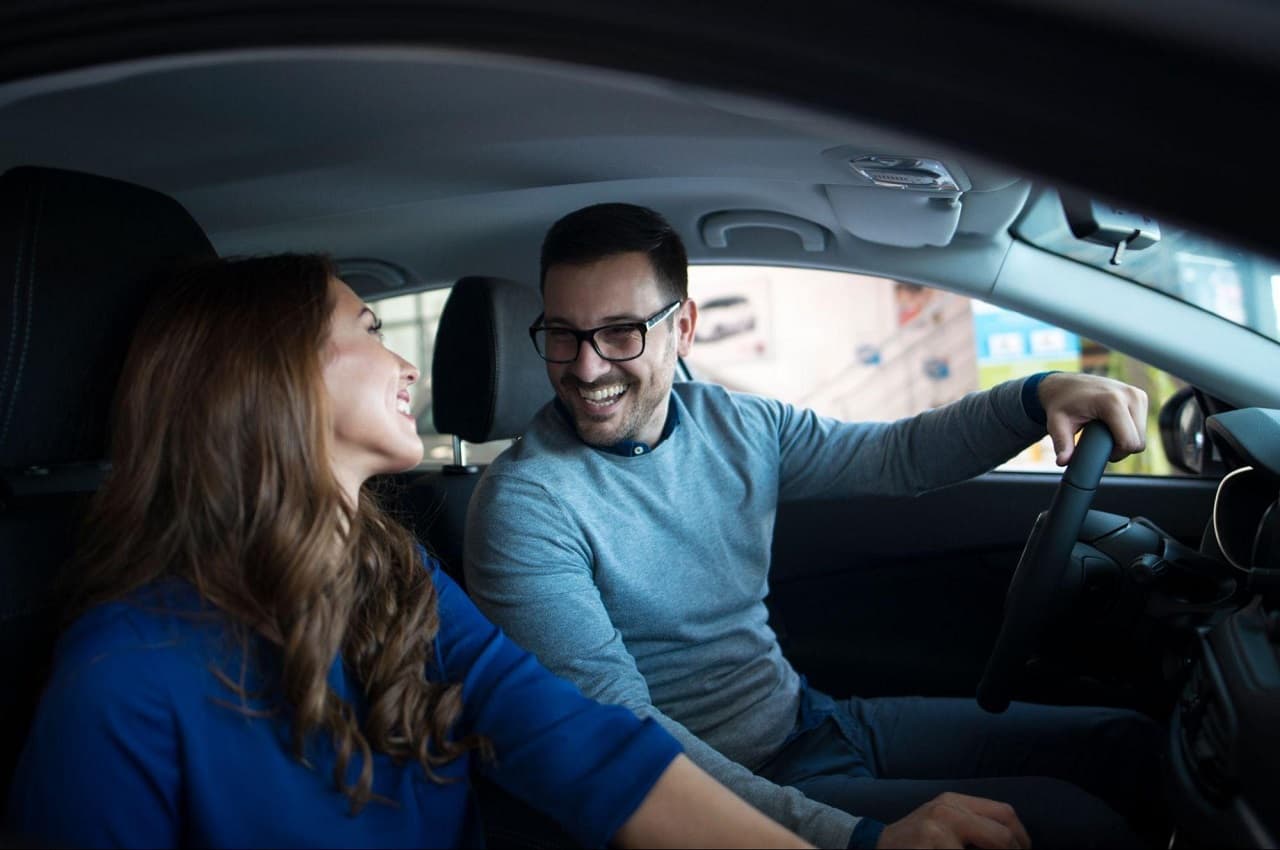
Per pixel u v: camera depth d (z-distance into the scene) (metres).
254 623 0.96
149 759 0.88
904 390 7.54
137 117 1.46
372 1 0.63
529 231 2.07
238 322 1.02
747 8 0.52
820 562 2.20
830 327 7.67
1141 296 1.81
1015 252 1.86
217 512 0.99
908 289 7.50
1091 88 0.47
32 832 0.85
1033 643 1.32
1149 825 1.51
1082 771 1.54
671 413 1.63
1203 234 0.49
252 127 1.53
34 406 1.13
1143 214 0.50
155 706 0.89
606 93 1.39
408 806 1.02
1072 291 1.84
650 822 1.00
